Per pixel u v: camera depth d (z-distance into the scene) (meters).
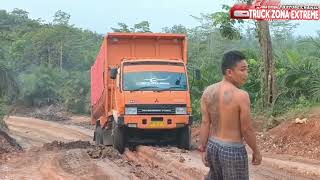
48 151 18.20
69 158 15.23
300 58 22.25
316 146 14.87
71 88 62.62
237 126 5.83
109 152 16.36
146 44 19.67
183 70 18.14
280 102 20.53
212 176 6.04
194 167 12.38
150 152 16.06
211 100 5.97
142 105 17.45
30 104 64.94
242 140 5.89
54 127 46.25
